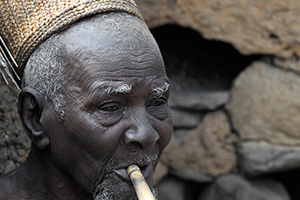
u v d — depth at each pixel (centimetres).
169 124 285
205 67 571
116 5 279
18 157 378
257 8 524
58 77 271
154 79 271
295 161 534
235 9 526
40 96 279
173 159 559
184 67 570
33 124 286
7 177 309
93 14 275
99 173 274
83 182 280
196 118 554
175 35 565
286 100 531
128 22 277
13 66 299
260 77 534
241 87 539
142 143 267
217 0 525
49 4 279
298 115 531
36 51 281
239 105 539
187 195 575
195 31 557
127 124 268
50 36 277
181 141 555
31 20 281
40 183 302
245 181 545
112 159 272
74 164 280
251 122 536
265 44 529
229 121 546
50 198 301
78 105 269
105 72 264
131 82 265
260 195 540
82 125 269
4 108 367
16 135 375
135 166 273
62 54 271
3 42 295
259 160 532
